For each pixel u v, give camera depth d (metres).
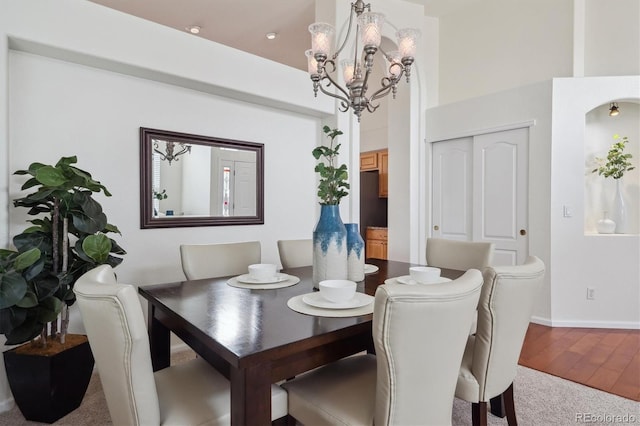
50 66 2.37
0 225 2.01
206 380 1.42
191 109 3.00
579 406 2.04
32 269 1.81
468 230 4.18
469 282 1.12
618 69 3.66
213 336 1.12
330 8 3.77
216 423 1.20
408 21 4.38
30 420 1.92
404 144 4.48
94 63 2.46
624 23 3.63
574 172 3.41
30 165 2.12
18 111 2.26
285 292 1.69
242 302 1.52
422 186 4.52
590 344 2.98
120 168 2.66
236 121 3.28
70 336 2.16
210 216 3.12
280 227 3.61
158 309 1.63
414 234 4.47
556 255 3.44
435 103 4.80
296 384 1.42
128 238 2.70
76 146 2.48
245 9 4.09
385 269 2.31
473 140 4.09
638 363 2.61
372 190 6.11
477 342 1.44
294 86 3.42
